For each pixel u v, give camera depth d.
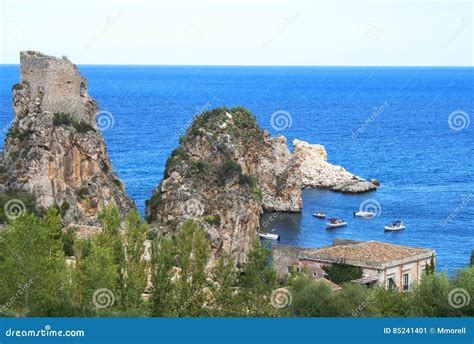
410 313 105.31
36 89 177.75
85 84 183.00
